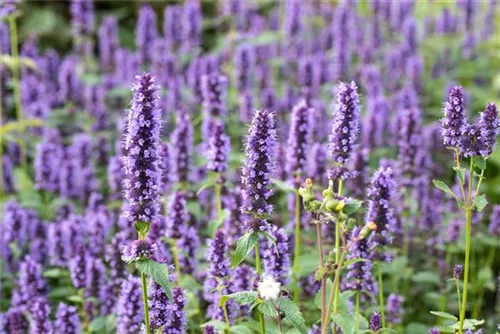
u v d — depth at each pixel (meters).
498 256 1.42
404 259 1.27
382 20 2.26
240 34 2.01
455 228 1.30
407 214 1.35
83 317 1.21
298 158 1.17
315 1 2.36
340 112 1.05
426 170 1.37
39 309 1.11
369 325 1.06
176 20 2.05
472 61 2.26
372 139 1.53
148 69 2.05
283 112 1.64
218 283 1.07
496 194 1.59
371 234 1.03
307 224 1.27
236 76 1.70
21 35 2.65
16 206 1.32
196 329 1.15
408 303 1.29
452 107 0.98
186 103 1.74
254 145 0.97
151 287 0.98
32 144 1.70
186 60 1.98
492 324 1.26
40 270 1.25
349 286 1.05
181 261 1.16
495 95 2.04
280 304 0.94
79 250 1.19
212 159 1.17
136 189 0.95
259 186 0.97
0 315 1.16
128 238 1.16
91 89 1.76
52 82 2.01
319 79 1.76
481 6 2.62
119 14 2.91
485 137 0.97
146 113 0.94
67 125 1.81
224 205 1.30
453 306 1.27
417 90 1.91
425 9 2.84
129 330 1.06
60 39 2.72
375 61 2.14
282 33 2.07
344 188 1.32
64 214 1.44
